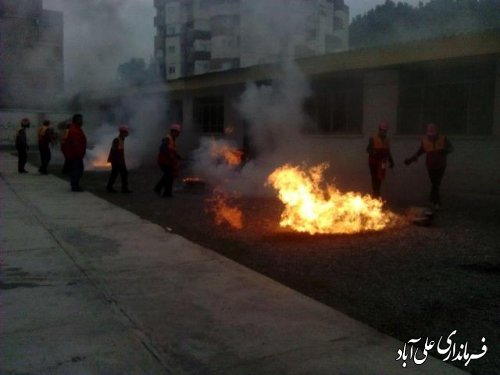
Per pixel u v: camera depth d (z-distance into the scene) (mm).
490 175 9422
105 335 3389
